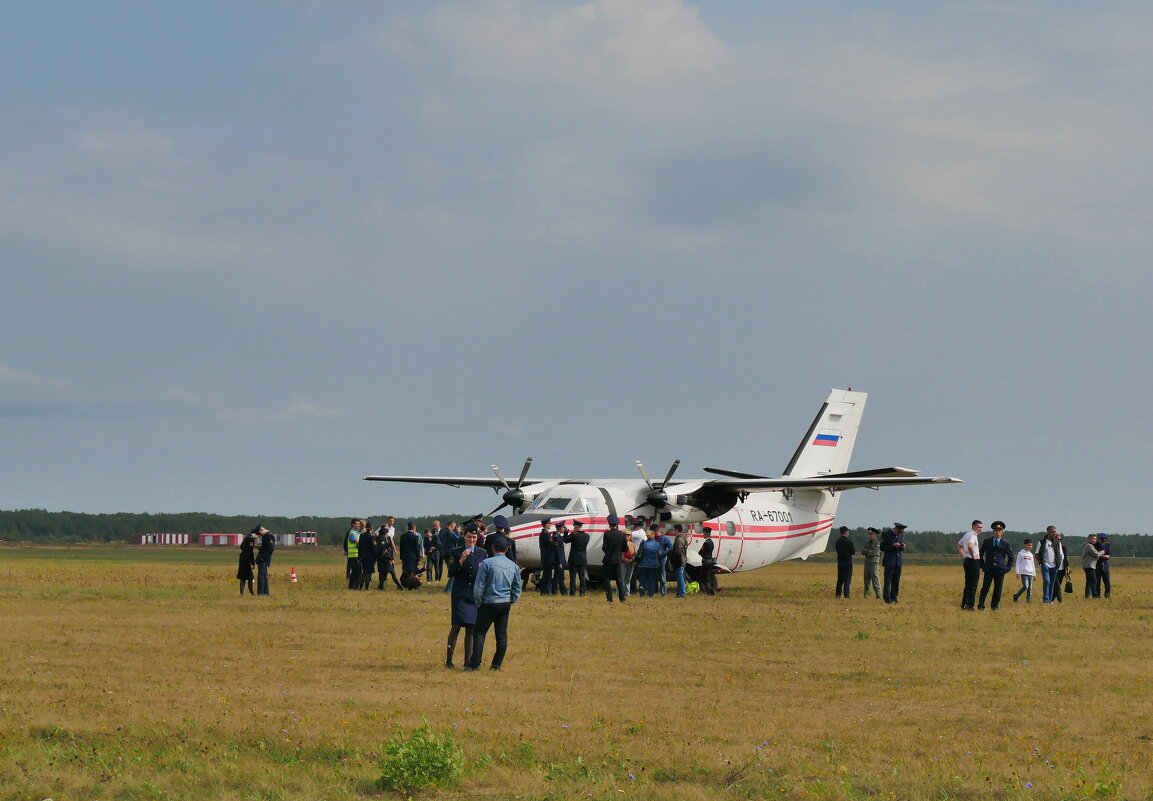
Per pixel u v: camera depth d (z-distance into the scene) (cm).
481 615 1490
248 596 2816
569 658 1650
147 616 2211
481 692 1333
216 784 910
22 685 1327
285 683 1374
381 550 3141
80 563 5838
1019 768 982
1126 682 1484
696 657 1684
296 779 923
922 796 892
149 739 1045
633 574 3175
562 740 1077
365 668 1509
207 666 1507
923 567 8444
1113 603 3056
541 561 2997
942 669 1592
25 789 882
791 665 1616
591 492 3219
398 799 880
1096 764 1001
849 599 3067
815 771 966
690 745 1062
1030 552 2986
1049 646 1880
